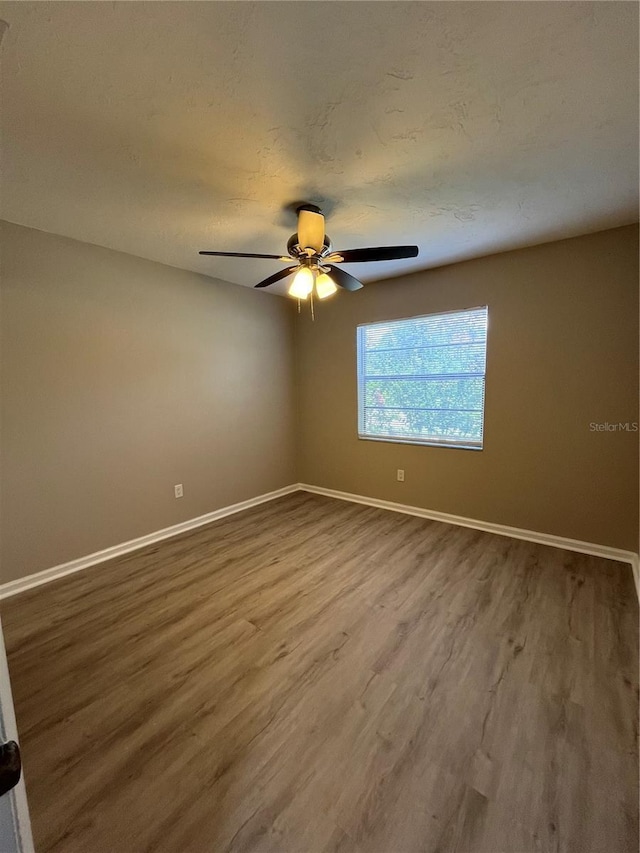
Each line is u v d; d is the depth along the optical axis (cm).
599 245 266
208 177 187
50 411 260
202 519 365
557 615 214
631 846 109
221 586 251
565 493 294
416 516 376
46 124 148
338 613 220
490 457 328
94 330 280
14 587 247
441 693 163
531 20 109
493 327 315
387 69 124
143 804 121
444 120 150
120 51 116
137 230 251
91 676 176
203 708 157
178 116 144
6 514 243
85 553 282
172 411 335
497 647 190
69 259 265
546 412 297
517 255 299
